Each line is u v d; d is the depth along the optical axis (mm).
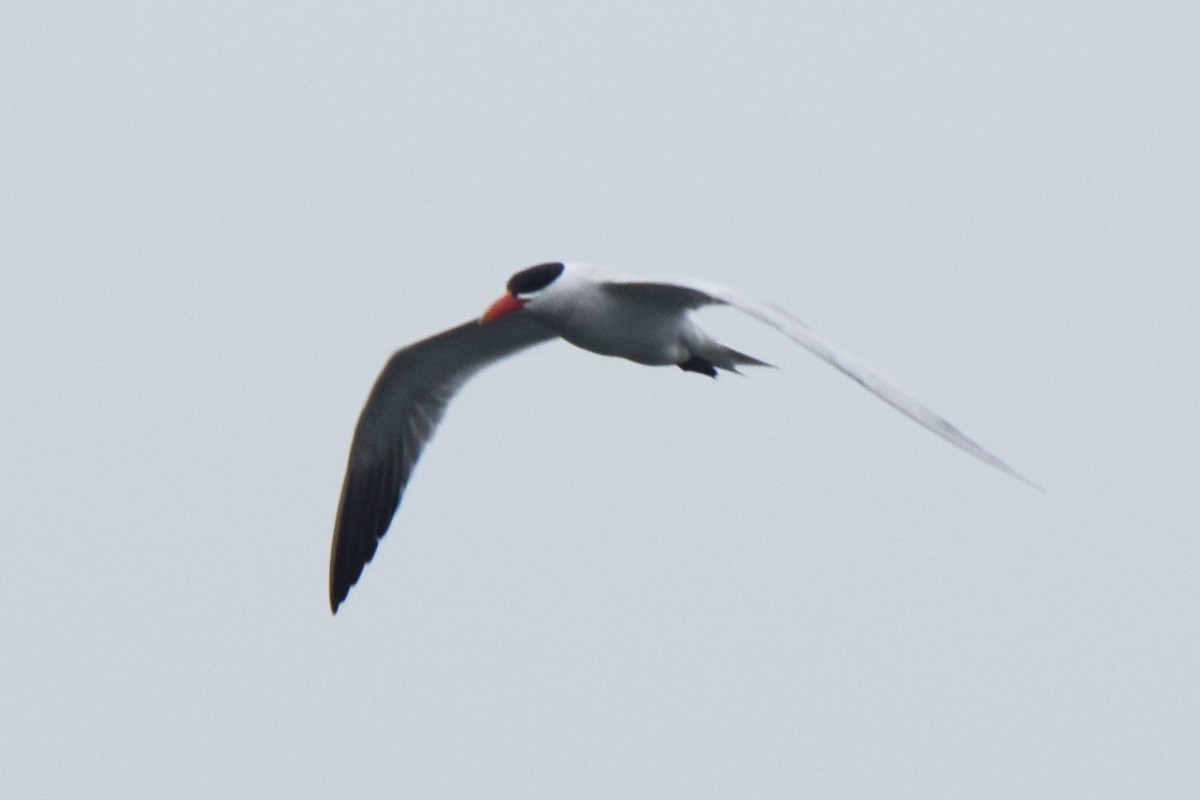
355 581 14836
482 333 14125
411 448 14664
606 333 13258
